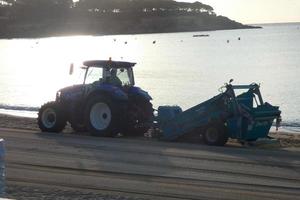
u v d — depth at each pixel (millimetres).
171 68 54656
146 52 92500
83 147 14164
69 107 17422
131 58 75125
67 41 159625
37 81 43125
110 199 8938
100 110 16656
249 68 53188
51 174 10852
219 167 11727
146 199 8977
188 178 10641
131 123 16719
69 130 18234
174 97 31078
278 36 172000
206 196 9273
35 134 16750
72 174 10883
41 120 17672
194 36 185750
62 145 14445
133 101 16953
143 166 11742
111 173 11023
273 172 11273
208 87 36281
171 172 11164
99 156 12859
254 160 12617
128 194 9359
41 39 179750
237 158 12859
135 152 13531
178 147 14531
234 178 10672
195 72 49281
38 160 12219
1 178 7715
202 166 11820
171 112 16266
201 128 15445
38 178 10484
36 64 66062
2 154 7723
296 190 9727
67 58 78125
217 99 15391
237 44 117875
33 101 30609
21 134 16641
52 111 17484
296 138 17406
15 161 12055
